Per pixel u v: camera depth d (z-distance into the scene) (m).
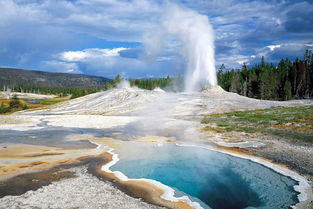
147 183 17.56
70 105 80.50
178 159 23.70
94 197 14.73
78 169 20.00
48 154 24.38
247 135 31.16
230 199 15.50
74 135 35.06
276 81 89.62
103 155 24.59
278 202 14.91
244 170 20.61
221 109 52.56
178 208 14.07
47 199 14.27
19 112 74.00
